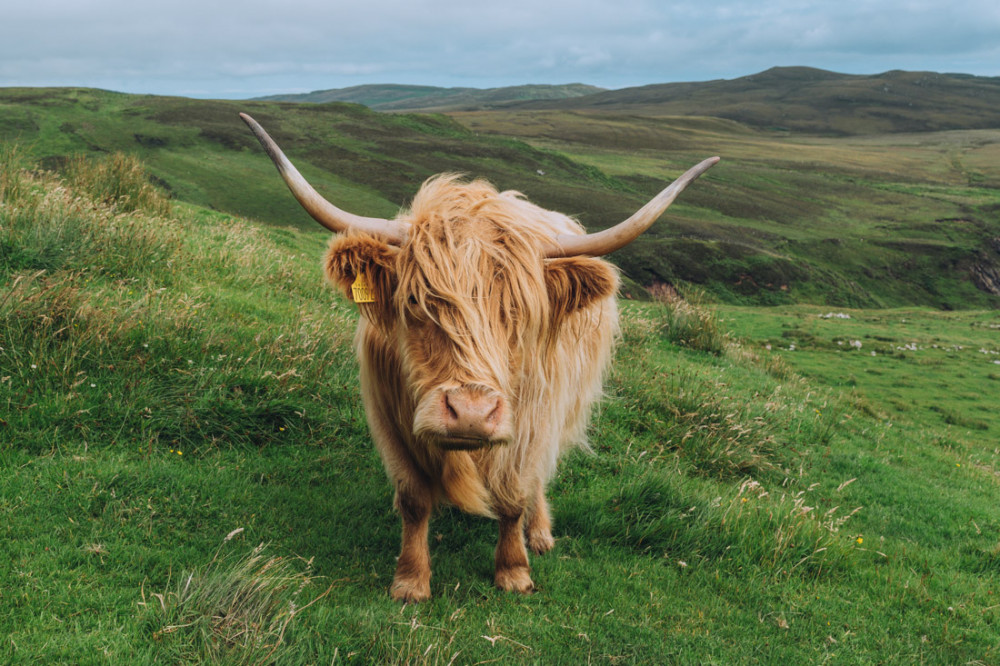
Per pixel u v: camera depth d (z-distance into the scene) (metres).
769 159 186.38
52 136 98.38
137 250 8.13
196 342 6.05
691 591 4.46
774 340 21.30
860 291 87.06
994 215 125.12
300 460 5.33
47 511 3.95
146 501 4.21
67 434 4.80
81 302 5.97
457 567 4.25
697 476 6.84
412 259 3.23
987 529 7.04
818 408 11.37
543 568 4.40
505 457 3.87
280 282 9.86
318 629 3.29
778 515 5.61
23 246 7.25
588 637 3.63
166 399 5.33
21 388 5.02
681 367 10.87
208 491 4.54
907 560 5.75
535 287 3.30
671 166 160.75
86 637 2.95
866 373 18.20
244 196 78.25
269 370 5.98
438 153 120.69
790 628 4.18
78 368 5.38
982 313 34.84
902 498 7.61
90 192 11.11
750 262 85.00
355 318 8.74
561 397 4.32
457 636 3.46
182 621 3.10
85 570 3.50
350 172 94.69
